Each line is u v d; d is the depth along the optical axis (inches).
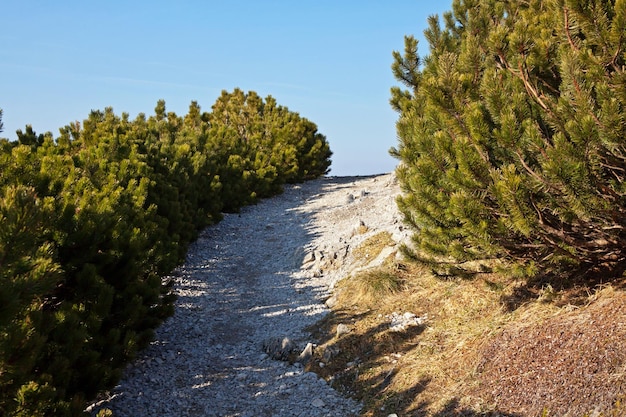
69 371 225.9
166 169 597.3
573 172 221.6
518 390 234.2
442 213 284.7
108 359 268.4
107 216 288.7
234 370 332.5
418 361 298.4
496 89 254.8
